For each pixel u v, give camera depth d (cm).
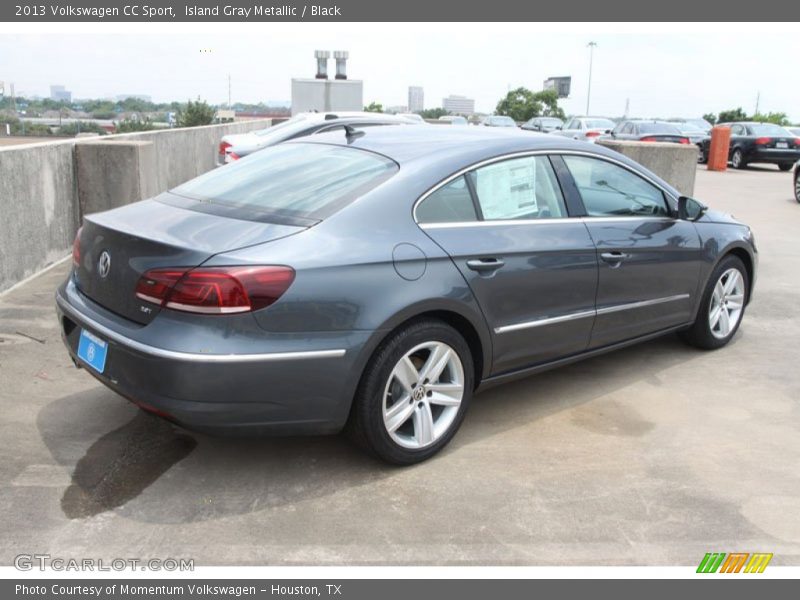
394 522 304
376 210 329
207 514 305
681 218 474
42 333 507
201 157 1369
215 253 291
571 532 301
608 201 432
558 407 423
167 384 286
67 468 335
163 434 371
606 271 414
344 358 307
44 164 681
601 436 387
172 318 290
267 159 400
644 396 442
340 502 317
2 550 277
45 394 412
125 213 354
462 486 333
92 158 762
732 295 530
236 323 286
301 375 299
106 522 297
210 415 289
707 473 350
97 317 319
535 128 2873
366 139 396
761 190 1584
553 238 387
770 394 449
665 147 908
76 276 356
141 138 1027
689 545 295
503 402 429
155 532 292
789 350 532
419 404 346
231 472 338
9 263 609
